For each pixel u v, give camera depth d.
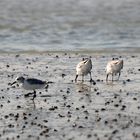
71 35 63.25
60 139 24.20
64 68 41.50
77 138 24.30
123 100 31.31
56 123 26.73
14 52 50.56
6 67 42.00
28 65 42.91
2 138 24.53
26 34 64.12
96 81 37.00
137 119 27.16
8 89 34.31
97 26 71.19
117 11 90.19
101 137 24.31
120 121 26.83
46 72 39.84
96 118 27.44
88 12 88.94
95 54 49.00
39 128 25.98
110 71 36.91
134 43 56.62
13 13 87.81
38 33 65.00
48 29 68.69
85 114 28.27
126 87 34.97
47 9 93.62
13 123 26.88
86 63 36.44
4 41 58.53
